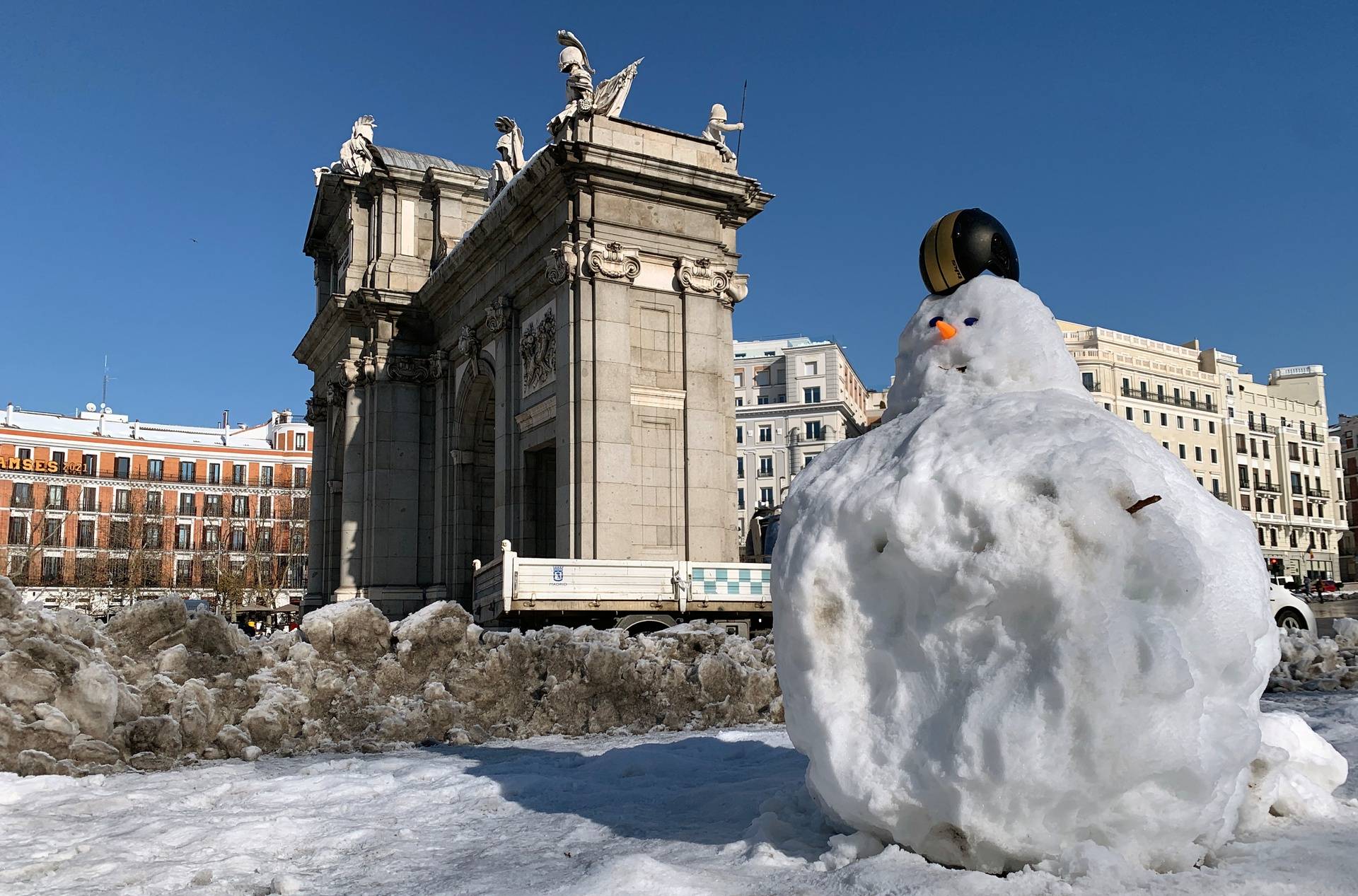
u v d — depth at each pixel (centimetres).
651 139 2836
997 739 443
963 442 509
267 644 1166
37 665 941
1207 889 419
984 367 584
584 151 2634
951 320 614
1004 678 455
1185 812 441
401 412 3753
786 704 542
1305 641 1593
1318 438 10431
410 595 3638
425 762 975
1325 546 10206
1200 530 481
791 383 10381
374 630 1219
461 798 762
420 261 3944
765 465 10025
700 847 558
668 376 2769
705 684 1277
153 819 703
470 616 1280
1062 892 423
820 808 586
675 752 975
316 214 4606
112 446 9119
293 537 9606
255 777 905
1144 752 427
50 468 8762
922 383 607
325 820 687
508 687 1230
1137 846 449
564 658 1259
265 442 10688
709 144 2920
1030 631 457
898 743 485
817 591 523
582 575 2059
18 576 7819
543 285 2884
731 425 2841
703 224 2858
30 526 8619
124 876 541
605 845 583
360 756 1073
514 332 3078
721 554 2742
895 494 500
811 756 525
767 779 765
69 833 662
